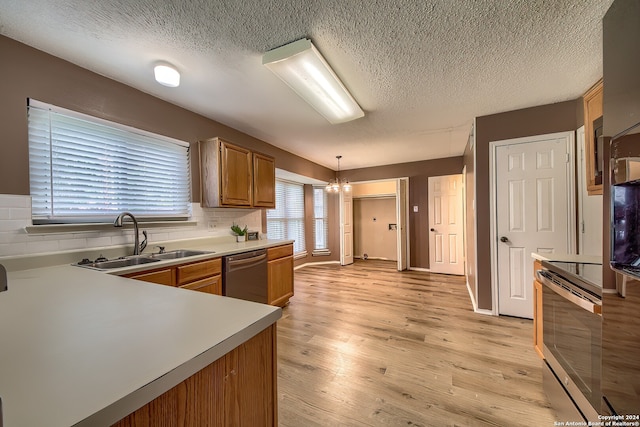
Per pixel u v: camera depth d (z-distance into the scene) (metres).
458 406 1.51
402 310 3.07
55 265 1.75
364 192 6.95
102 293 1.04
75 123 1.92
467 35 1.62
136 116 2.26
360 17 1.46
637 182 0.76
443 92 2.37
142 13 1.43
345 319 2.81
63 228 1.83
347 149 4.41
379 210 6.95
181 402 0.55
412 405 1.52
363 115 2.68
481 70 2.01
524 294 2.77
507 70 2.02
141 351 0.56
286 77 1.96
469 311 3.01
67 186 1.88
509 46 1.72
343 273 5.16
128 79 2.12
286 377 1.79
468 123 3.17
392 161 5.40
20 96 1.66
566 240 2.57
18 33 1.57
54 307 0.86
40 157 1.76
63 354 0.55
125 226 2.18
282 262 3.19
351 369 1.88
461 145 4.19
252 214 3.56
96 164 2.04
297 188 5.86
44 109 1.77
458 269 4.97
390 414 1.46
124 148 2.21
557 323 1.40
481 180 2.96
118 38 1.63
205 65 1.93
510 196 2.82
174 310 0.82
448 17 1.47
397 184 5.33
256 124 3.17
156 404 0.50
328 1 1.35
